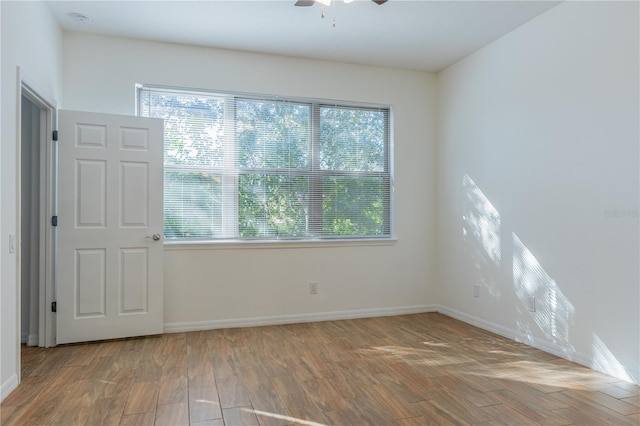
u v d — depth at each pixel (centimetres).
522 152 352
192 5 317
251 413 224
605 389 256
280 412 225
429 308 472
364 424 213
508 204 368
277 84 419
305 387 259
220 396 245
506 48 370
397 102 461
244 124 415
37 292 343
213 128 405
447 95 456
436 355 320
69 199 342
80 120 345
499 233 378
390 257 457
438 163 473
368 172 459
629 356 267
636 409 230
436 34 371
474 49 406
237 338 364
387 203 466
